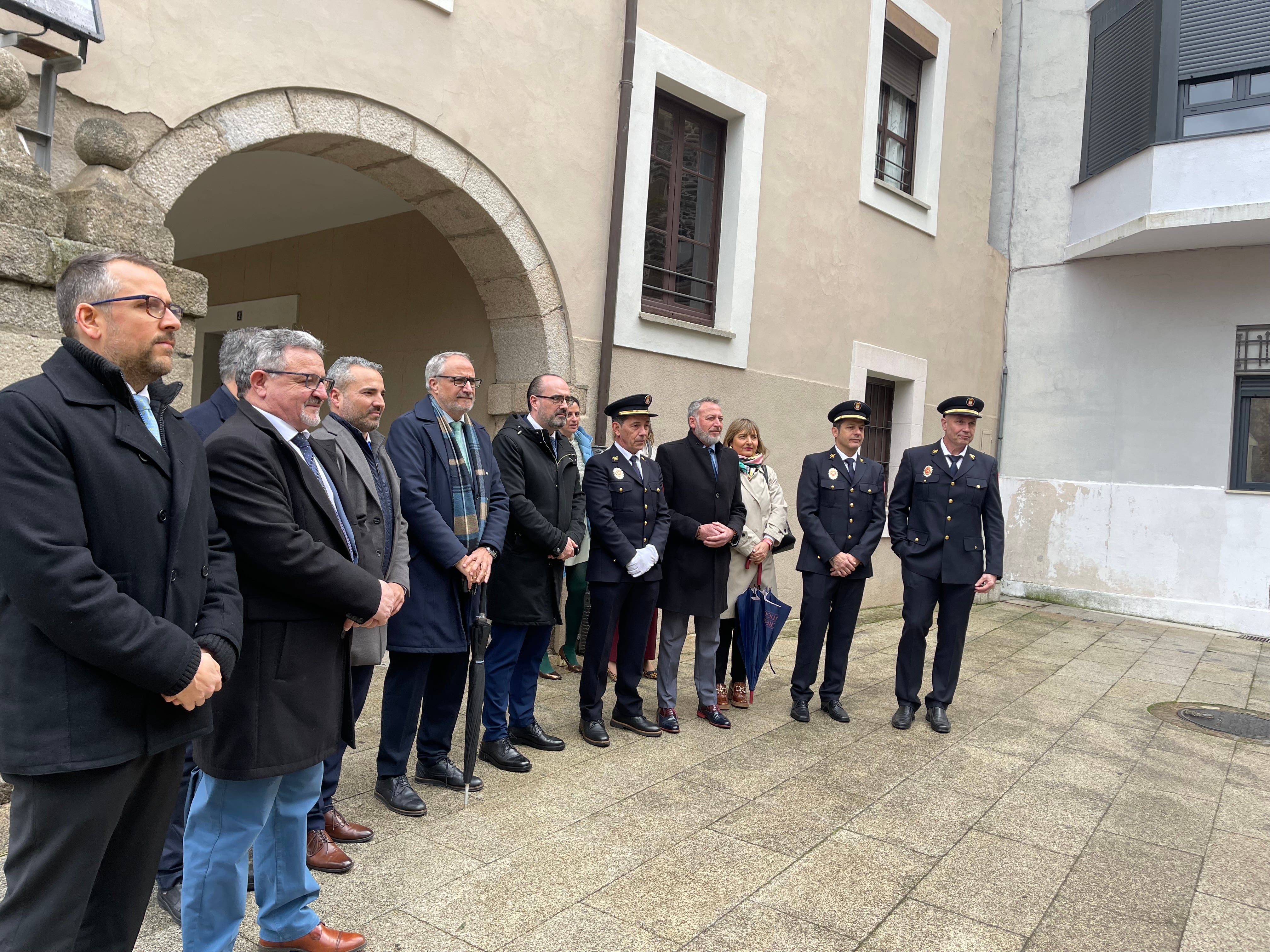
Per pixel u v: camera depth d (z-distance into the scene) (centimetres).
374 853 293
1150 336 965
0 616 159
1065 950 257
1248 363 910
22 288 310
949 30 895
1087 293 1005
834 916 268
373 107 457
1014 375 1057
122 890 179
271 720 210
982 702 544
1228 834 354
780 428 731
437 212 533
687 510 440
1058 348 1026
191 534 180
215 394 272
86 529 161
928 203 886
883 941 256
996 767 421
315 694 219
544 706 477
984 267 995
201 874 208
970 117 950
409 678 326
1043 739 473
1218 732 507
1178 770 434
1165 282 955
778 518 496
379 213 751
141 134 371
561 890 274
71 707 158
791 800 362
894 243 851
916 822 347
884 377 866
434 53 482
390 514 303
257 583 213
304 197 717
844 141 777
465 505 343
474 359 668
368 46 452
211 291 967
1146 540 960
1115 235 920
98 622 154
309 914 231
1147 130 898
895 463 896
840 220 781
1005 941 260
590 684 418
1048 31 1034
